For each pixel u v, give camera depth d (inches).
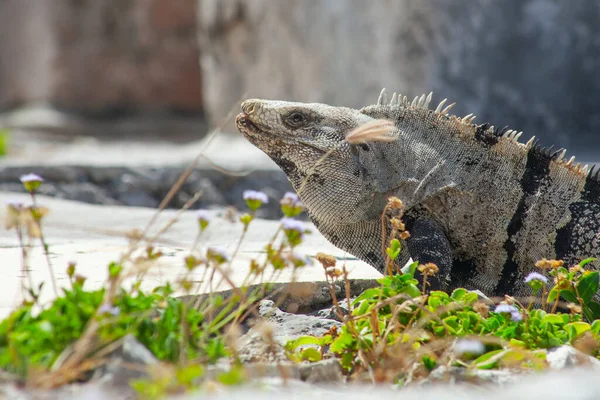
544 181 392.5
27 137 1873.8
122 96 2087.8
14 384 226.1
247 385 230.2
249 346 293.6
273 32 1334.9
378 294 310.0
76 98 2086.6
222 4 1425.9
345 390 259.1
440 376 257.0
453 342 280.4
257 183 907.4
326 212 379.2
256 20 1366.9
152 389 211.8
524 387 218.5
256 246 486.3
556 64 1147.3
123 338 244.5
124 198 879.7
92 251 418.9
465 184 383.6
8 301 315.6
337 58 1218.0
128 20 2074.3
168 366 242.4
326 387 260.8
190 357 258.1
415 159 380.8
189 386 219.0
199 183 896.9
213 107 1471.5
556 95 1151.0
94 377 241.4
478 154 389.7
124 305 263.4
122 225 591.5
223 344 283.3
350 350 289.3
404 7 1119.0
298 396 231.9
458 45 1103.6
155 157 1112.2
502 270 387.9
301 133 375.6
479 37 1113.4
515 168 391.5
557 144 1145.4
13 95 2207.2
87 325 247.8
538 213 388.2
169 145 1723.7
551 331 302.7
